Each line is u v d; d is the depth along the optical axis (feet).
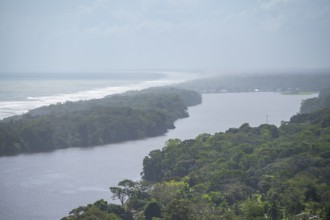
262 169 598.75
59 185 641.81
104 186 636.48
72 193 605.31
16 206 556.51
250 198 503.61
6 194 602.03
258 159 647.97
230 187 524.11
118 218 456.86
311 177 539.70
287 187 505.25
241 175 562.25
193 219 439.22
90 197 589.32
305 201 479.82
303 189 494.18
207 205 475.72
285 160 611.06
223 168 613.52
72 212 460.55
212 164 643.45
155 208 474.08
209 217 441.68
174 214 436.35
